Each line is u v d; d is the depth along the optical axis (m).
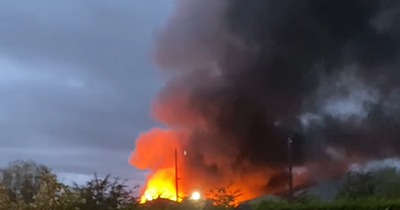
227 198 11.61
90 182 10.89
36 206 10.78
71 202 10.65
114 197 10.86
